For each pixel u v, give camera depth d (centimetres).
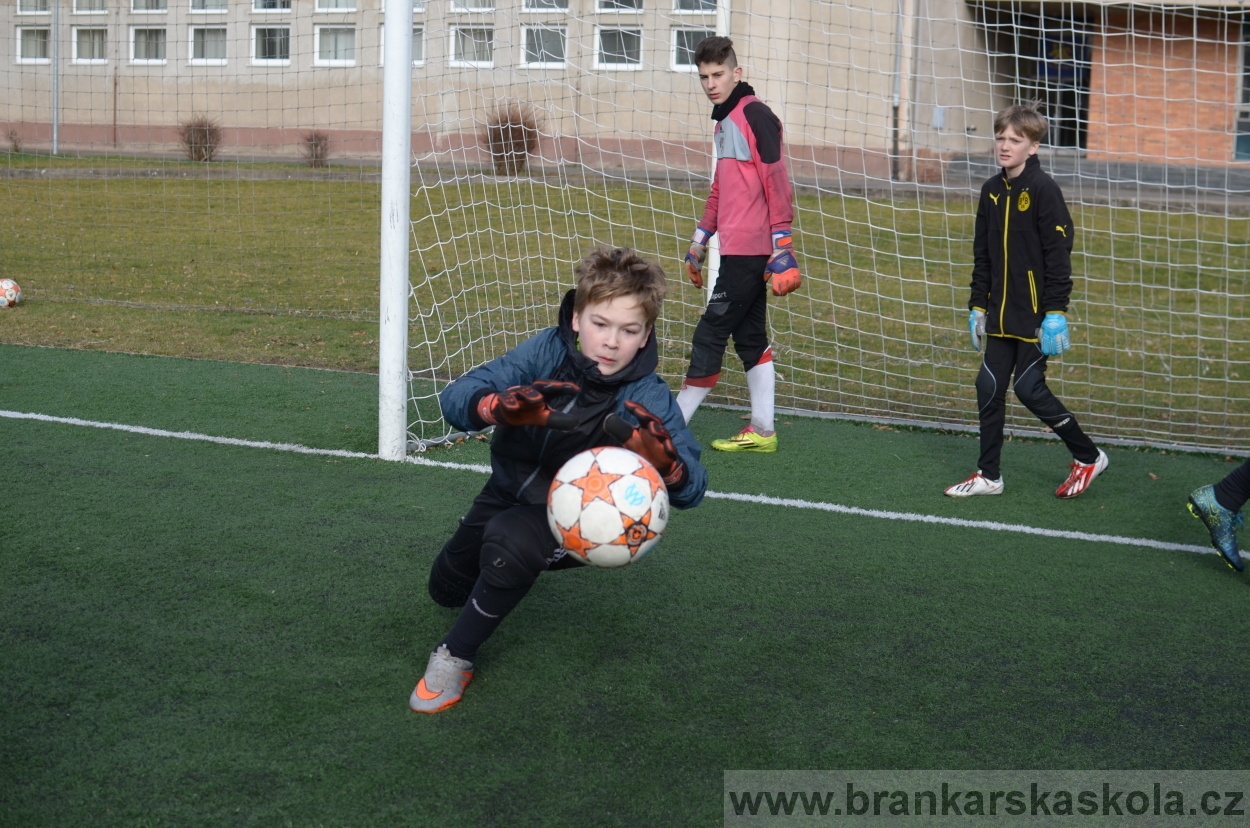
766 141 480
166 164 1327
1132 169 1738
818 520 422
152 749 241
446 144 977
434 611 320
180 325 780
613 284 235
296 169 1293
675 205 1287
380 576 345
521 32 787
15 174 1367
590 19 859
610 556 235
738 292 498
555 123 1178
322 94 1408
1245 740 267
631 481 234
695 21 1403
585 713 266
